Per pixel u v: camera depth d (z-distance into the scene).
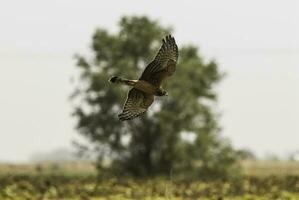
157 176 69.50
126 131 73.50
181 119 72.00
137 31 74.44
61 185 58.69
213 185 60.38
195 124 72.69
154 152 73.88
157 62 15.72
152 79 15.77
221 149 73.81
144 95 15.84
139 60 74.81
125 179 68.12
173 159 72.50
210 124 73.25
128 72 71.50
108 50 74.12
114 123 73.12
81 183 62.47
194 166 73.50
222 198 45.94
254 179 71.69
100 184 58.78
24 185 54.62
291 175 78.75
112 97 72.31
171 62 15.69
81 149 74.06
